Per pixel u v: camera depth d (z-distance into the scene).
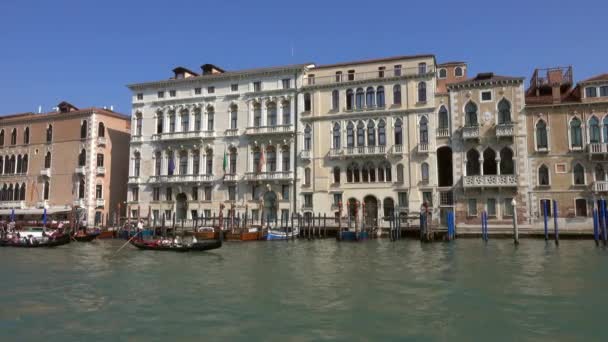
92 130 51.00
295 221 43.56
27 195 53.75
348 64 44.59
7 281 18.61
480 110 39.97
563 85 40.53
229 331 11.62
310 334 11.34
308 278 18.83
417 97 41.97
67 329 11.97
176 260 25.34
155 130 50.06
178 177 48.00
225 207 46.47
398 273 19.86
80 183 50.91
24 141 54.97
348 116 43.69
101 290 16.66
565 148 38.06
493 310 13.37
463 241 35.50
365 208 42.53
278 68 46.00
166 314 13.21
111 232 43.59
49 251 31.06
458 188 40.00
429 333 11.38
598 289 16.14
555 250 28.03
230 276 19.48
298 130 44.97
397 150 41.88
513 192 38.62
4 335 11.53
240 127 47.00
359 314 13.03
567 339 10.90
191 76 51.22
